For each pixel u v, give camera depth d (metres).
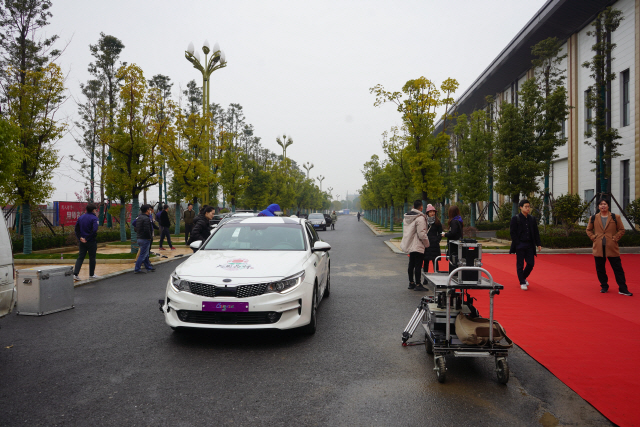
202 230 9.04
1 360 4.37
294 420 3.07
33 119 13.67
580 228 17.78
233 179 29.73
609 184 21.58
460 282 3.92
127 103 14.19
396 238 22.58
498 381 3.77
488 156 23.64
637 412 3.16
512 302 7.10
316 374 3.99
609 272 10.43
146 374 3.98
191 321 4.79
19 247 14.77
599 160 18.28
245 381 3.81
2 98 14.64
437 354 3.83
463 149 23.30
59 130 13.98
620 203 20.83
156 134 15.31
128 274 10.66
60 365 4.22
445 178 27.30
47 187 13.87
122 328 5.61
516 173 17.19
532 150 17.30
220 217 17.80
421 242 8.23
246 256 5.49
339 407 3.29
